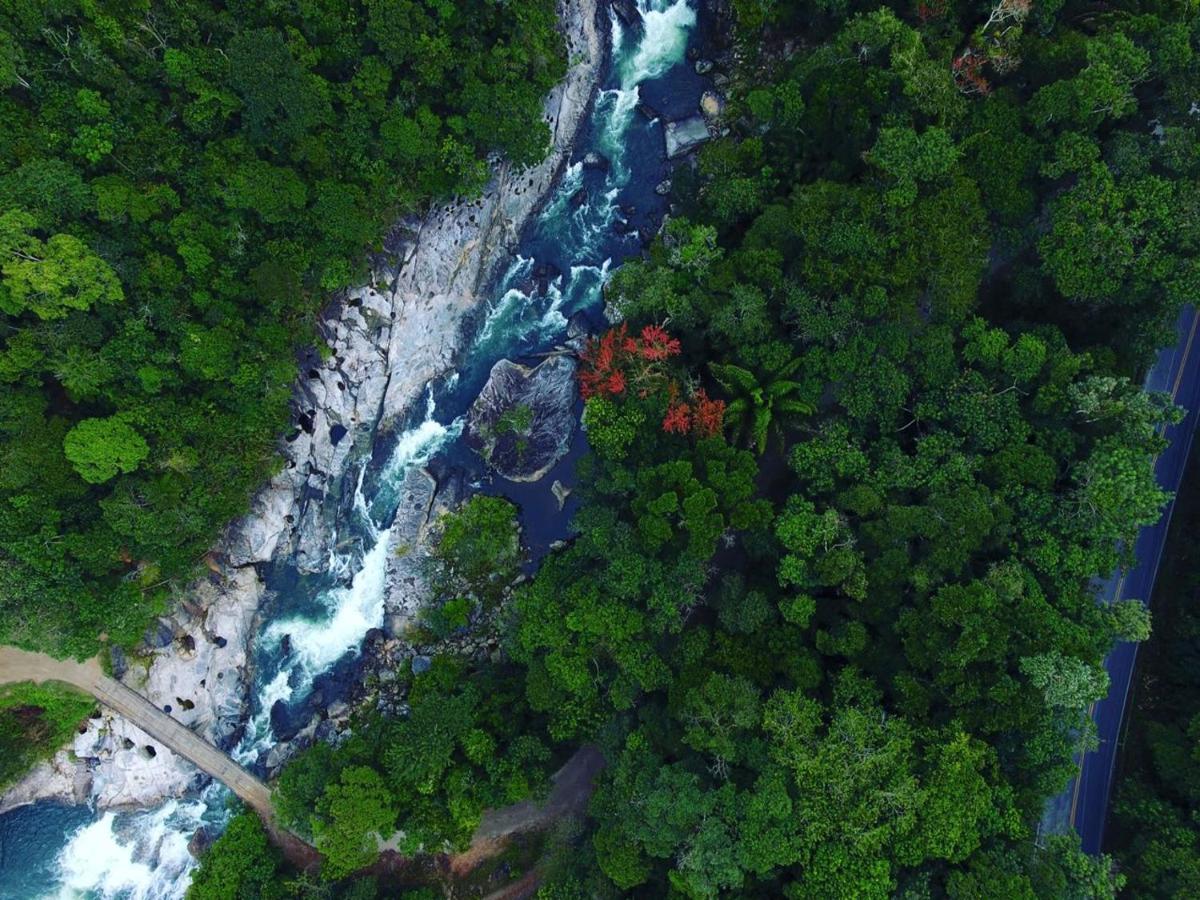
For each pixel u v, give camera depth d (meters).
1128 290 31.98
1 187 31.80
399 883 39.53
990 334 32.69
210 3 35.06
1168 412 31.14
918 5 34.47
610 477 39.16
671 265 39.12
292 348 42.22
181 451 38.12
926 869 28.78
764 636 33.50
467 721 38.34
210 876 38.31
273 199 37.22
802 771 29.38
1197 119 31.22
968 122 33.69
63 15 32.31
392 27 36.09
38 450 33.56
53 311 32.91
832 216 33.66
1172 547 37.50
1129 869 31.86
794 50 41.66
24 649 36.75
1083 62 32.09
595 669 38.19
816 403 35.00
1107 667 37.44
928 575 30.81
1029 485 32.00
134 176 35.53
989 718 29.20
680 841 30.77
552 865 36.94
